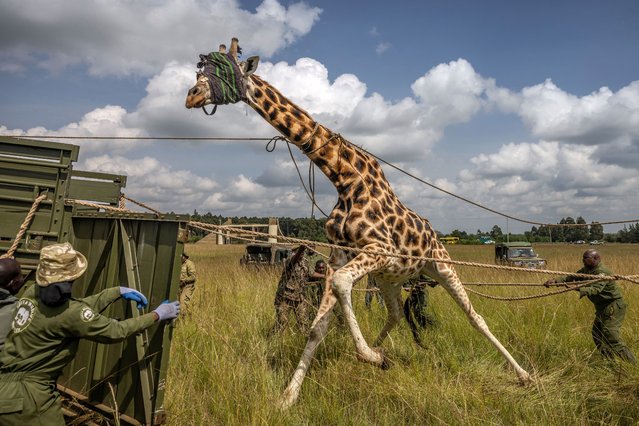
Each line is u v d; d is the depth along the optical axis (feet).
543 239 162.20
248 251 55.67
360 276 14.80
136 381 11.05
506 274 46.83
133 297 10.34
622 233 213.66
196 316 22.00
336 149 16.58
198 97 14.93
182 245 11.00
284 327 20.47
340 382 15.03
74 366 12.85
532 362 18.03
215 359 15.60
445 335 20.79
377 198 16.48
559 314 23.43
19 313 9.18
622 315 18.04
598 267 18.38
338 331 20.27
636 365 16.44
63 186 13.11
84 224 13.32
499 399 14.60
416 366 16.37
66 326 9.02
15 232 12.85
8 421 8.69
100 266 12.52
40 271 9.16
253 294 28.91
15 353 9.00
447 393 14.30
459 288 18.76
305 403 13.89
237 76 15.53
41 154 13.01
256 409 12.43
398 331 21.72
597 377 16.40
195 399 13.25
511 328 21.17
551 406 13.83
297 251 21.11
